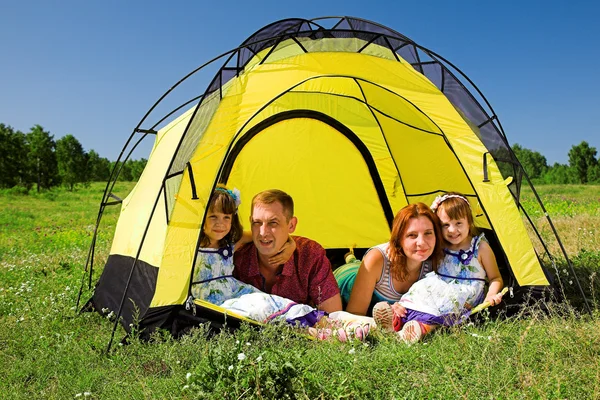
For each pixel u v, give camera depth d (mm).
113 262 4809
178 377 2746
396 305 3689
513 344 2988
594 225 8164
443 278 3842
